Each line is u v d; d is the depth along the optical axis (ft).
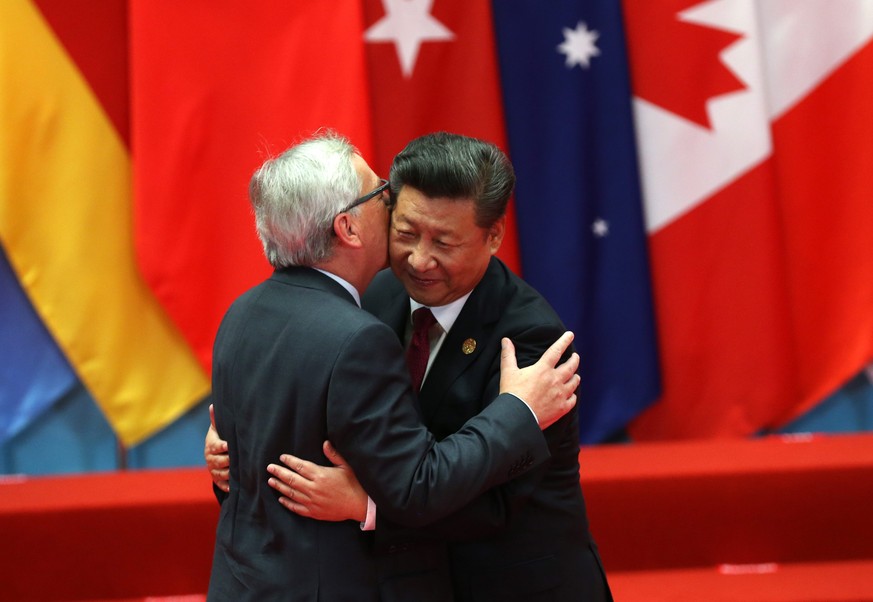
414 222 21.17
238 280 43.93
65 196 43.70
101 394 44.60
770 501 39.19
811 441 43.45
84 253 43.98
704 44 44.29
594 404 45.37
